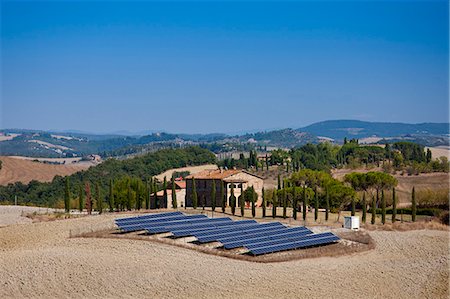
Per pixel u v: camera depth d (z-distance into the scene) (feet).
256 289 202.28
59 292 188.75
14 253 234.79
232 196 437.17
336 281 218.38
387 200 488.85
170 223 313.94
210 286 202.49
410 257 272.10
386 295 204.03
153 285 199.82
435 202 492.95
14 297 182.29
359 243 302.45
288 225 368.68
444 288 212.23
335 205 449.48
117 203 492.54
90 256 229.66
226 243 271.08
